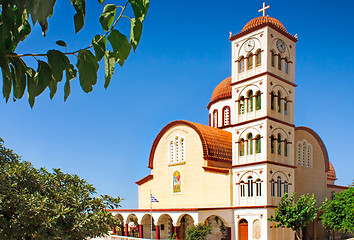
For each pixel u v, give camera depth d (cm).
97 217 2042
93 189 2219
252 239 4275
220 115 6094
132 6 461
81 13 416
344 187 5962
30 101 479
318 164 5522
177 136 5281
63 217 1862
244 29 4878
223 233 4688
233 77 4878
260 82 4566
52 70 457
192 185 4981
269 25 4588
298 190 5072
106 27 464
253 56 4697
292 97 4853
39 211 1752
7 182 1862
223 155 5019
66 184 2197
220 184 4688
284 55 4812
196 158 4988
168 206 5222
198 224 4356
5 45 451
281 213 4034
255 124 4531
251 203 4394
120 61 486
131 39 478
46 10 373
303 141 5306
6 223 1725
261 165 4369
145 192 5600
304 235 4934
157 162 5500
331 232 5481
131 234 5831
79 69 482
